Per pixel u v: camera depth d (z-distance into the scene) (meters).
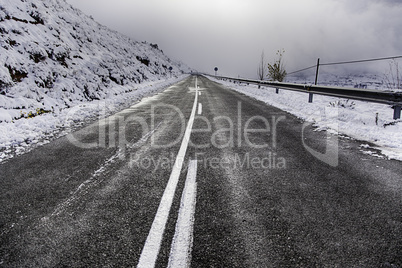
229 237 1.66
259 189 2.39
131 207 2.07
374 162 3.13
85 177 2.73
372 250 1.53
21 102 6.20
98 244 1.61
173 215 1.94
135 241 1.63
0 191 2.42
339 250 1.53
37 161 3.27
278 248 1.55
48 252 1.55
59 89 8.20
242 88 18.62
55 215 1.97
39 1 14.27
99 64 14.37
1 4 8.88
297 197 2.22
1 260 1.48
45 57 8.91
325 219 1.86
